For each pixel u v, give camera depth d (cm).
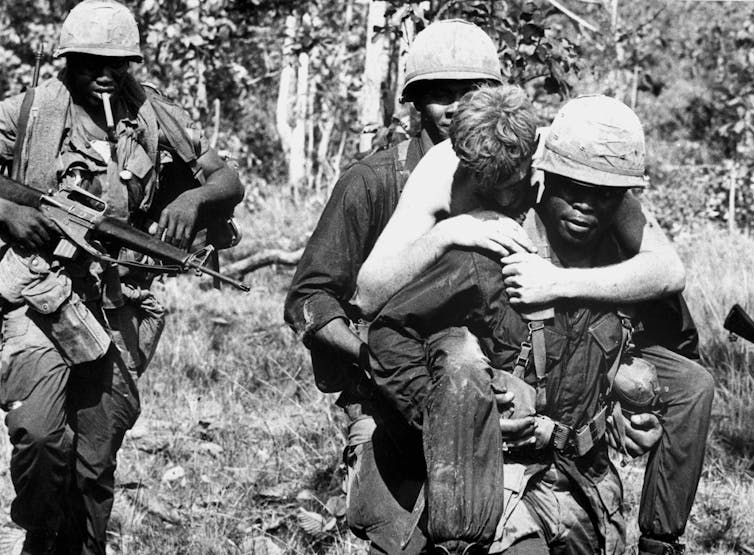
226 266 1012
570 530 345
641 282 339
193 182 473
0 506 549
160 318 470
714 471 608
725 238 1175
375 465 371
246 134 1977
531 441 336
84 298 445
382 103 1018
